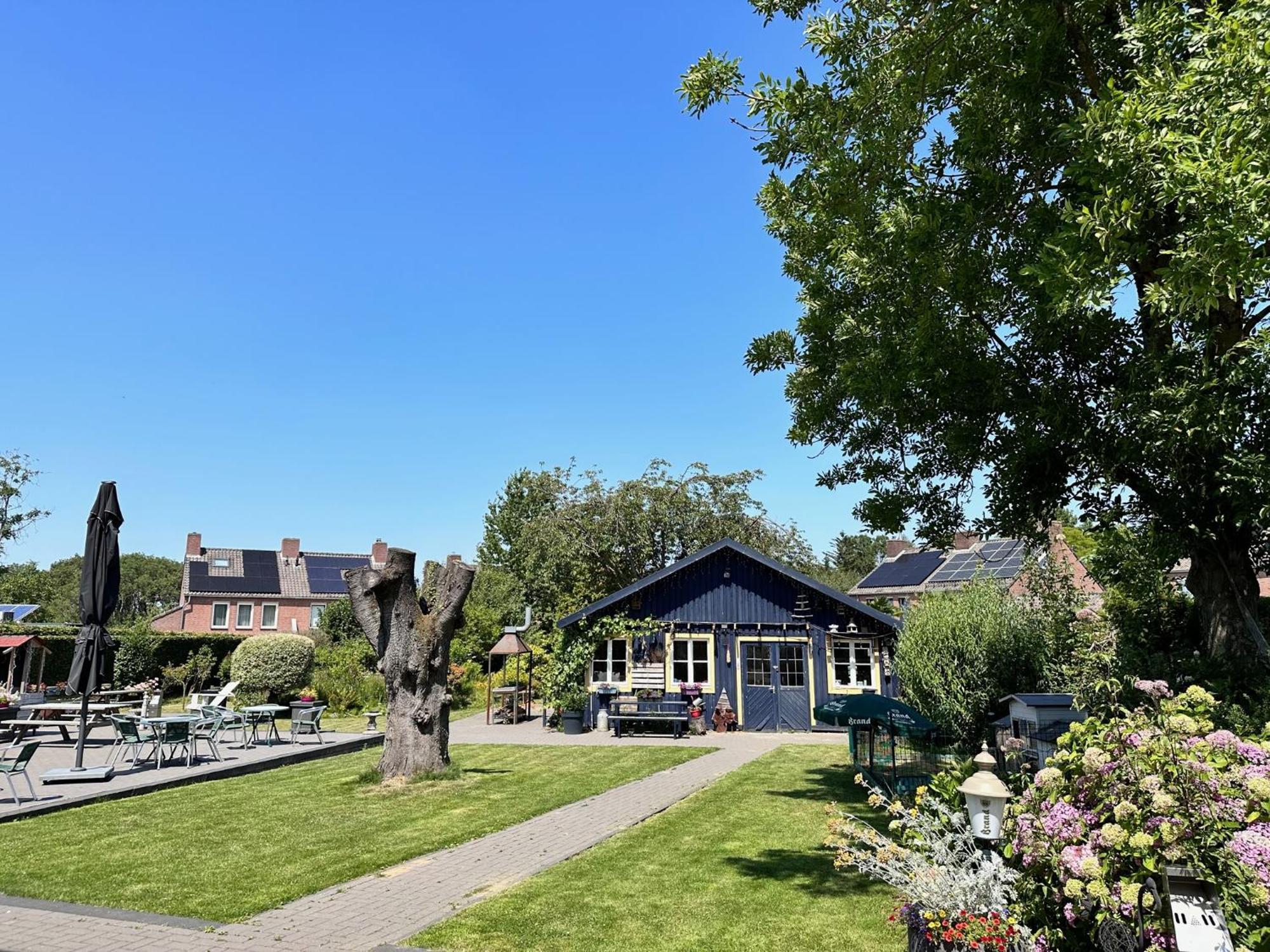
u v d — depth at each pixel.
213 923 6.34
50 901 6.86
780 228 10.88
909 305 8.14
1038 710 9.75
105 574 13.85
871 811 10.69
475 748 17.95
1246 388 6.77
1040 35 7.39
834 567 71.25
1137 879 3.86
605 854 8.49
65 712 18.95
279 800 11.44
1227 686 7.68
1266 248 5.41
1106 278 6.03
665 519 33.72
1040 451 8.41
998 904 4.48
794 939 5.90
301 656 25.03
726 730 21.53
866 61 7.39
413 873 7.82
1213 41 6.17
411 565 12.88
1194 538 8.35
